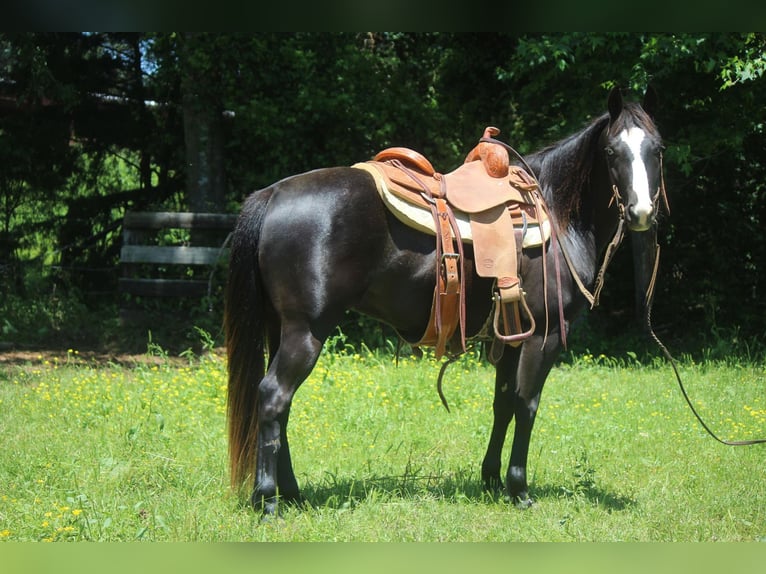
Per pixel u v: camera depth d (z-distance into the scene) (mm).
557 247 4703
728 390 8102
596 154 4820
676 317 12070
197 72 11367
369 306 4492
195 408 6805
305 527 4223
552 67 10703
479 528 4375
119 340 10758
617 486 5262
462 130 11922
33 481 4828
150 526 4133
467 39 12281
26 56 11023
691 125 10344
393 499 4730
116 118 12852
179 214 11094
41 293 12039
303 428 6207
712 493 5070
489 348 4965
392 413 6770
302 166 11758
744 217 11820
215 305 11008
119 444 5699
